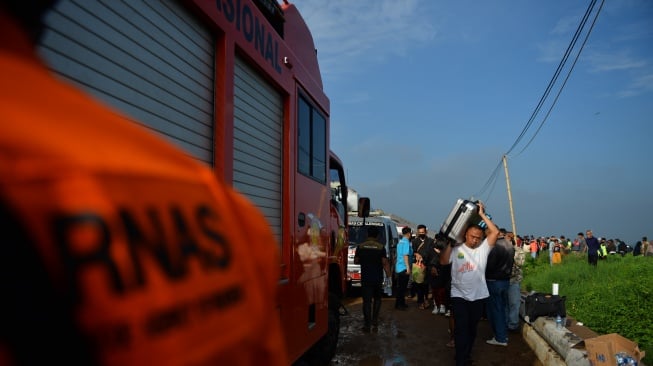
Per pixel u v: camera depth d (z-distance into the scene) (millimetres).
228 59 3131
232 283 942
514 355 7305
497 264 7648
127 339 710
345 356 7227
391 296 14125
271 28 3992
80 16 1914
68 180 676
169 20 2572
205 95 2941
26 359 622
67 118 732
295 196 4469
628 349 5246
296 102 4613
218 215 965
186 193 901
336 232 6270
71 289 655
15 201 628
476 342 8070
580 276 13977
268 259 1095
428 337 8453
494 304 7766
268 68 3893
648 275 9391
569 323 7836
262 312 1023
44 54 1713
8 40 700
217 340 868
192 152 2775
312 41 5414
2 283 614
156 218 806
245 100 3518
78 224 674
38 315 631
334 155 6969
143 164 822
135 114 2264
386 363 6875
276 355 1067
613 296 8602
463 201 6219
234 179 3293
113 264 707
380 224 14484
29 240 630
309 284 4754
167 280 789
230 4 3207
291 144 4410
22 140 653
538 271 18219
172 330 780
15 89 680
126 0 2213
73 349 655
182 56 2693
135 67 2273
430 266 10680
